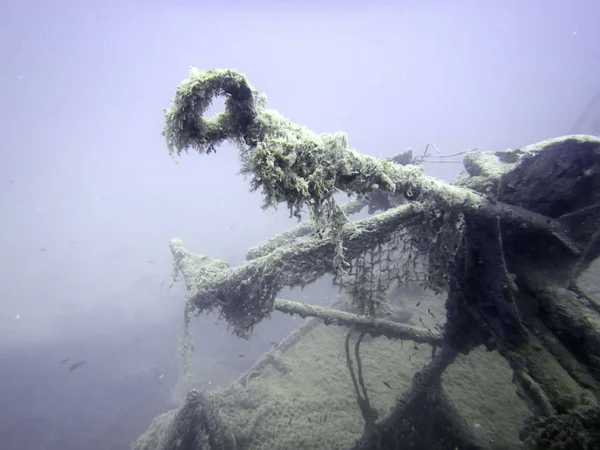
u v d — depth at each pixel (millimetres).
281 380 7707
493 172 3752
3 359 15359
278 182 2232
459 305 4109
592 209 3721
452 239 3705
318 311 5379
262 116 2459
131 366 13961
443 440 5273
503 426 5582
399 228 3896
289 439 5996
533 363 3252
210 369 12469
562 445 2627
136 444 6719
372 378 7086
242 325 4695
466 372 6629
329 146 2359
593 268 8922
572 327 3285
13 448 11133
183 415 5129
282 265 3996
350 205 7016
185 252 5547
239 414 6547
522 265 3934
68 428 11625
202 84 2258
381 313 7547
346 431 6051
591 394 2879
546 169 3676
